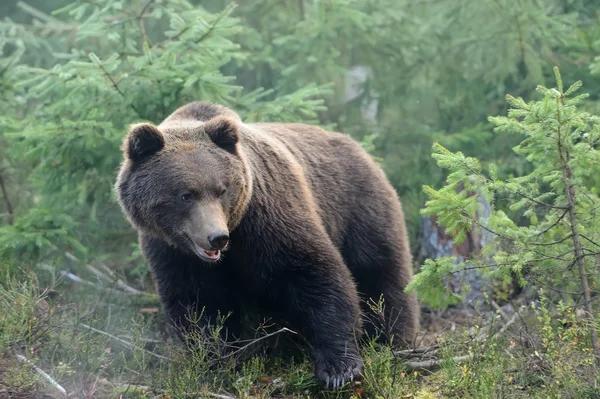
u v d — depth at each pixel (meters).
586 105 16.03
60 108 14.05
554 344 9.81
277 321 11.70
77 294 13.58
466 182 10.01
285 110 15.08
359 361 10.24
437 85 18.64
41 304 11.98
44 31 18.09
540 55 17.92
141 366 10.45
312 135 12.55
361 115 19.09
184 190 9.55
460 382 9.39
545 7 17.59
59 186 14.41
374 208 12.41
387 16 18.78
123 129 14.08
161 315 13.11
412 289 10.36
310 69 18.38
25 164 16.31
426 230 15.22
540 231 10.05
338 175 12.23
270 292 10.70
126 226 15.46
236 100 15.08
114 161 13.81
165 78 13.76
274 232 10.30
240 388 9.93
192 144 9.88
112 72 14.16
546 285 10.19
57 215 14.14
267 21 19.47
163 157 9.77
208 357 10.23
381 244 12.33
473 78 18.17
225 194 9.70
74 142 13.73
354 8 18.44
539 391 9.34
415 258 15.95
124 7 16.52
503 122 9.67
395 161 17.75
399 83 18.84
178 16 14.53
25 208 16.22
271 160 10.80
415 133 17.77
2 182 16.02
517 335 11.03
